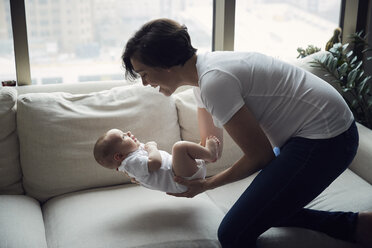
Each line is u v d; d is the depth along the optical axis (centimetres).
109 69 266
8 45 242
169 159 185
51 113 202
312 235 174
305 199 156
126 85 240
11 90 206
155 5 262
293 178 152
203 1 270
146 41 147
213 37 279
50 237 171
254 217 157
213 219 179
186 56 151
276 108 153
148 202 190
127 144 185
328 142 151
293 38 295
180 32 149
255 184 159
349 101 271
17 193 202
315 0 290
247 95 151
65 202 193
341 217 174
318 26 296
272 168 156
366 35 275
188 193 176
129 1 257
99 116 206
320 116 151
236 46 287
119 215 179
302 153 152
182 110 222
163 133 215
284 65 158
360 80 276
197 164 179
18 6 231
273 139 161
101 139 186
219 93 145
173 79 158
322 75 244
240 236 160
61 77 259
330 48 268
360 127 231
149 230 169
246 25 283
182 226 172
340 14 296
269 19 286
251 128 148
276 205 155
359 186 204
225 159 222
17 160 204
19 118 201
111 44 262
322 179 154
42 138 199
